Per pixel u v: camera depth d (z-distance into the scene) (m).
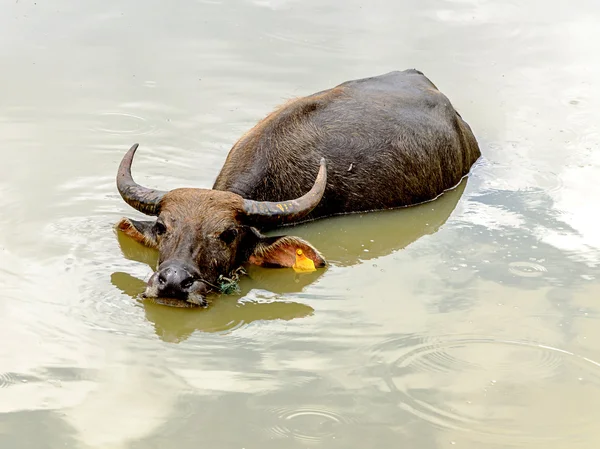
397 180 18.03
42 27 26.11
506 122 22.30
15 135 19.55
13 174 17.78
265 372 11.87
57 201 16.84
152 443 10.24
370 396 11.38
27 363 11.82
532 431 10.82
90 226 16.05
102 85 22.58
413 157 18.34
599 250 16.06
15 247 15.09
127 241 15.67
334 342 12.73
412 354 12.43
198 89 22.72
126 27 26.56
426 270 15.19
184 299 13.50
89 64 23.84
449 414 11.09
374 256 15.77
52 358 11.98
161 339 12.68
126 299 13.73
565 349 12.70
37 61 23.77
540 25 28.80
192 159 18.88
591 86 24.56
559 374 12.08
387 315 13.56
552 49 27.00
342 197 17.44
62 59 24.02
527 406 11.32
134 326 12.99
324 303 13.97
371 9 29.41
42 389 11.24
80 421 10.60
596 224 17.19
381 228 17.02
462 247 16.16
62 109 21.05
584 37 27.97
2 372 11.57
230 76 23.64
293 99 19.41
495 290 14.46
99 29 26.27
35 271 14.37
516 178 19.53
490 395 11.52
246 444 10.29
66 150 19.02
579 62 26.14
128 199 15.16
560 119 22.53
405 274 15.05
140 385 11.44
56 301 13.52
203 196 14.70
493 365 12.22
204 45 25.62
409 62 25.42
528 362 12.32
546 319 13.53
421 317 13.52
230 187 16.14
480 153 20.81
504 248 16.12
